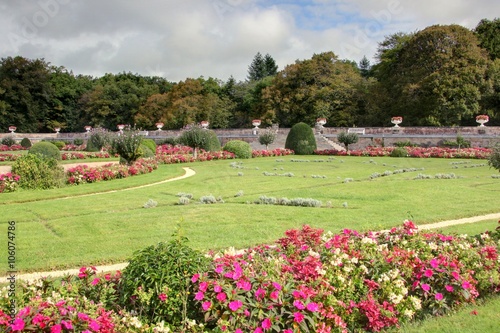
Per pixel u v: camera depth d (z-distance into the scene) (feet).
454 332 13.12
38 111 189.98
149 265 12.27
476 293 15.01
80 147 127.65
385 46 151.53
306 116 151.94
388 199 37.24
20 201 39.01
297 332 11.39
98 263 21.15
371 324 13.12
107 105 194.18
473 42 121.90
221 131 139.03
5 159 84.58
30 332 9.75
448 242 17.78
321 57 155.63
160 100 183.62
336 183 49.32
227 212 31.68
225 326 11.12
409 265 15.21
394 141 114.11
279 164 77.82
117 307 12.45
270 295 11.78
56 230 27.20
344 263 14.97
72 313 10.44
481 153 82.58
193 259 12.57
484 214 31.45
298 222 28.60
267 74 248.73
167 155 84.07
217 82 215.72
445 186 43.04
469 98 116.26
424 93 125.80
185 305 11.71
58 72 206.80
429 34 125.80
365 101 148.46
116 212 32.83
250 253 15.90
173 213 31.58
